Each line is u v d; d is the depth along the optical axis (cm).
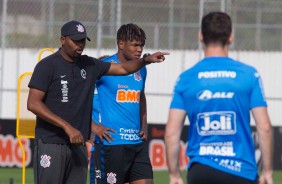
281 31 6147
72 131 2070
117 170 2447
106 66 2222
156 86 5844
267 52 5969
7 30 5900
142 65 2228
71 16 5981
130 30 2458
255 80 1602
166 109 5756
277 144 5256
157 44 6012
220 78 1605
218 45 1625
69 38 2120
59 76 2138
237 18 6125
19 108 2602
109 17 5975
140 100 2520
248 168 1588
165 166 5231
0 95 5559
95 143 2466
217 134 1597
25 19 6078
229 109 1595
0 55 5644
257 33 6109
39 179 2162
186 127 5212
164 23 6072
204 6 6088
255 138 5022
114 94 2445
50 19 5981
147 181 2459
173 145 1619
